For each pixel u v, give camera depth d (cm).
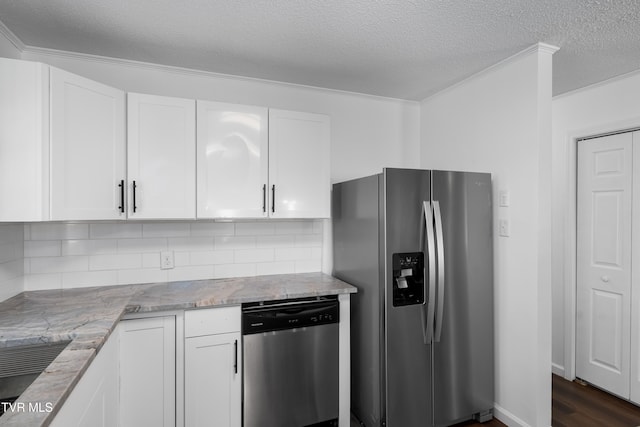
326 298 217
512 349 221
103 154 185
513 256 221
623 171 252
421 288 211
